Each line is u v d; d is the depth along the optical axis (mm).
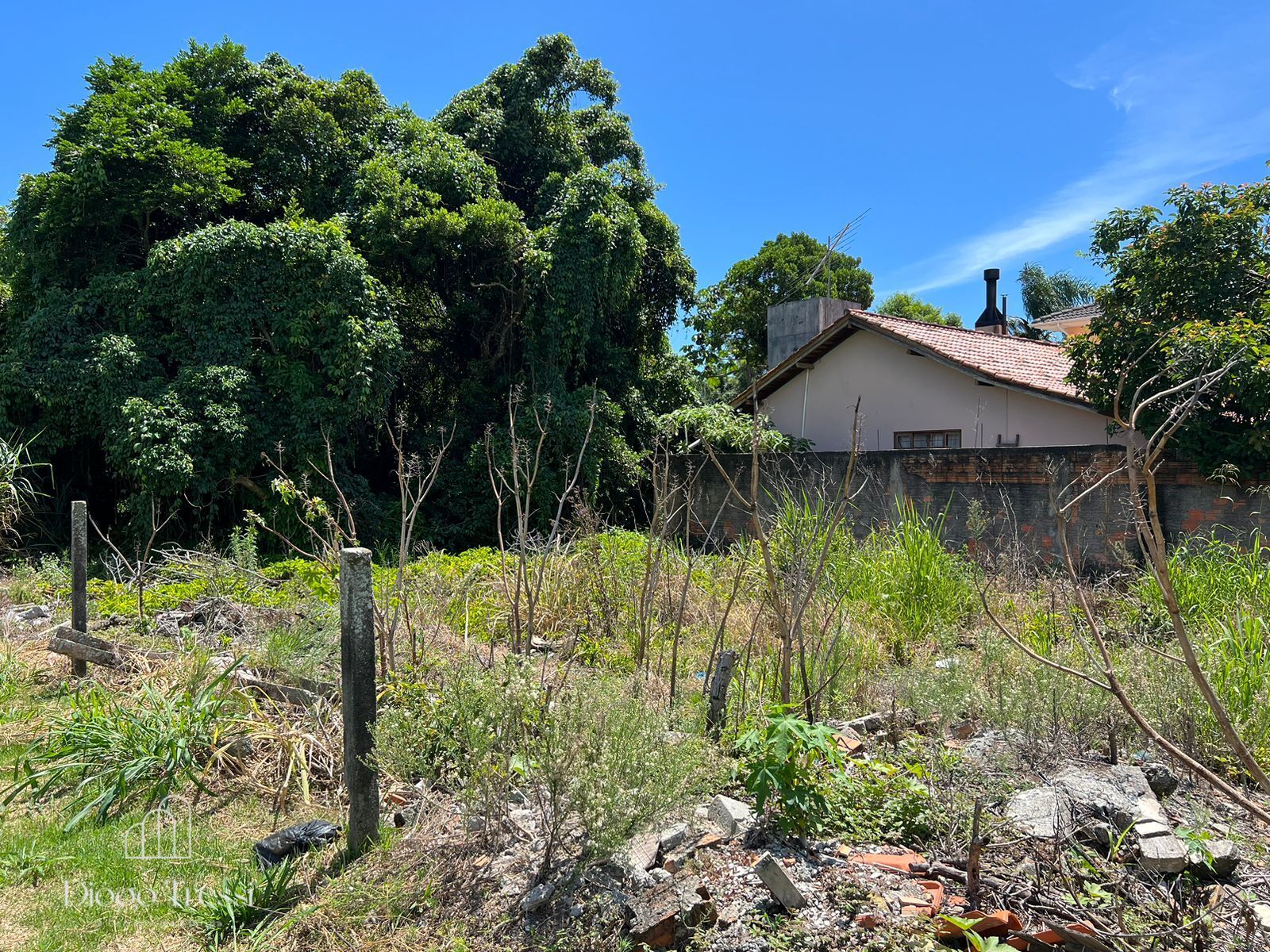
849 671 5406
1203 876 3031
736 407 16984
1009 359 14773
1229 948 2609
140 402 11727
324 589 7293
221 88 15070
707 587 7570
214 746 4367
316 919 3014
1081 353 10516
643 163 20359
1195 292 9391
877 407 15336
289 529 12336
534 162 18328
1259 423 8414
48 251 13203
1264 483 8578
